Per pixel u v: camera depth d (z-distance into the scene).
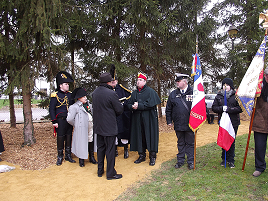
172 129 8.35
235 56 10.56
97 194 3.16
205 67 11.04
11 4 4.82
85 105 4.58
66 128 4.64
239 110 3.59
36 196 3.12
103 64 7.26
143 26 7.45
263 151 3.36
